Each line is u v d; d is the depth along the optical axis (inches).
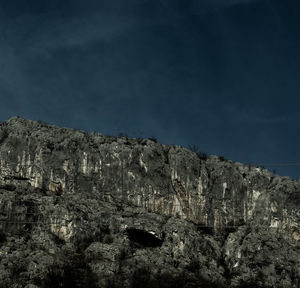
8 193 3786.9
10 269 3383.4
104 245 3646.7
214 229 4128.9
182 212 4116.6
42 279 3356.3
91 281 3415.4
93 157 4141.2
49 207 3769.7
